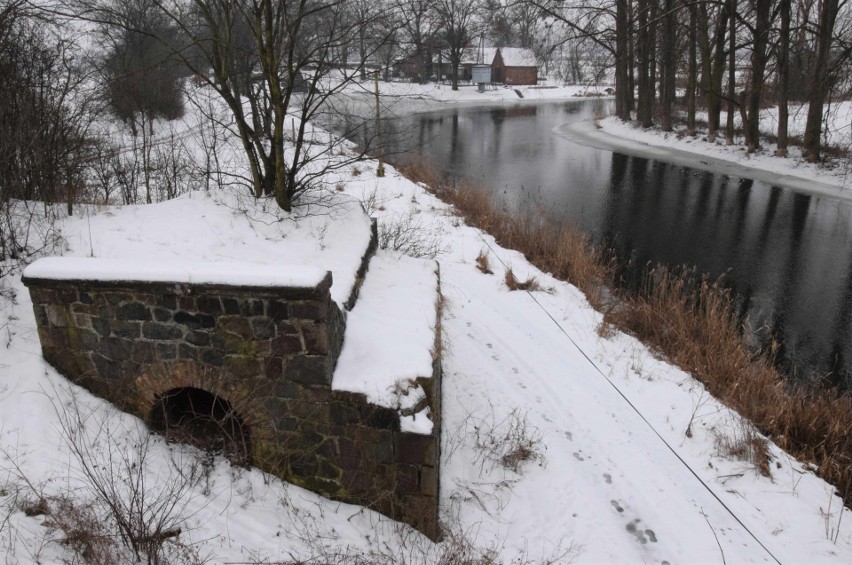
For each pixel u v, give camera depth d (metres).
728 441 6.48
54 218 6.63
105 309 4.88
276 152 7.21
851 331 10.80
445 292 10.23
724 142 29.33
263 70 7.41
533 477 5.88
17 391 4.91
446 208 16.86
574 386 7.60
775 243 15.88
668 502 5.66
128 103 11.34
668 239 16.23
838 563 5.09
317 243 6.87
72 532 3.92
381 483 4.96
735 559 5.05
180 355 4.89
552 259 12.95
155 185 11.45
